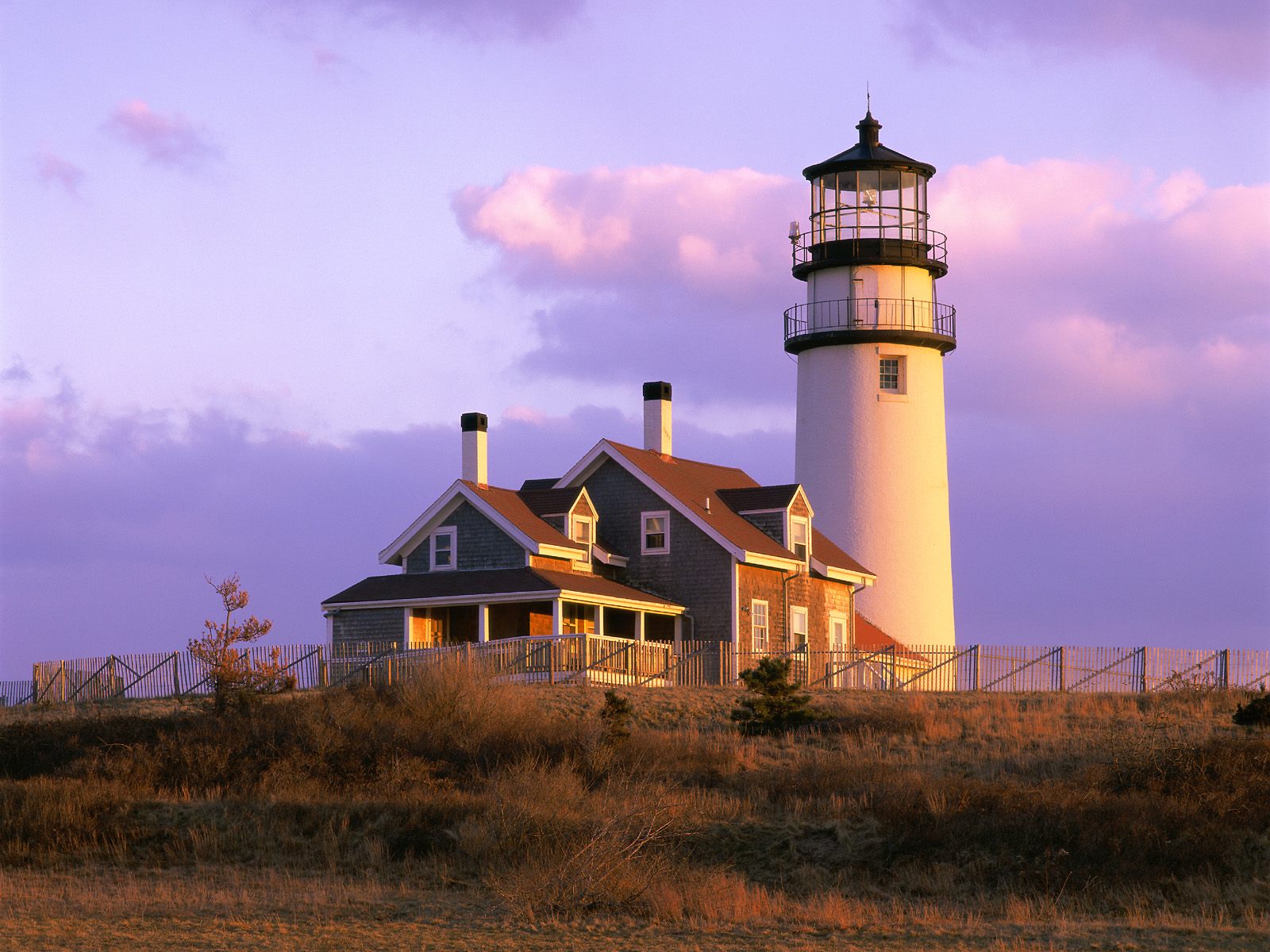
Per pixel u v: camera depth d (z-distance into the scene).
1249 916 47.12
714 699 91.19
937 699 94.69
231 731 71.62
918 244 124.06
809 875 53.47
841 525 122.62
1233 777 57.44
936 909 48.97
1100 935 44.84
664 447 120.31
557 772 63.91
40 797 60.41
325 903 49.28
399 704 78.06
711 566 110.00
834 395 123.62
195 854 56.97
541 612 105.81
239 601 85.50
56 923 45.62
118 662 106.19
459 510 108.38
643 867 50.41
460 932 45.06
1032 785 61.00
